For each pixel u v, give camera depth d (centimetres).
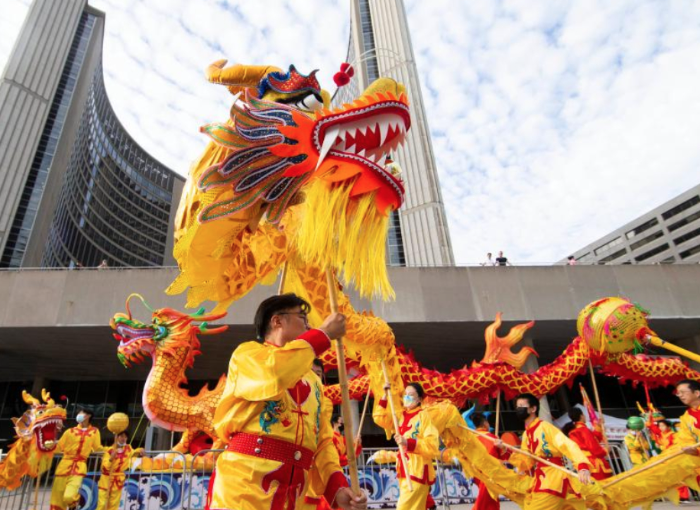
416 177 3725
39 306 1239
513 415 1889
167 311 763
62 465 659
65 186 4078
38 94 3134
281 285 355
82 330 1261
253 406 172
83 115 4438
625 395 1966
